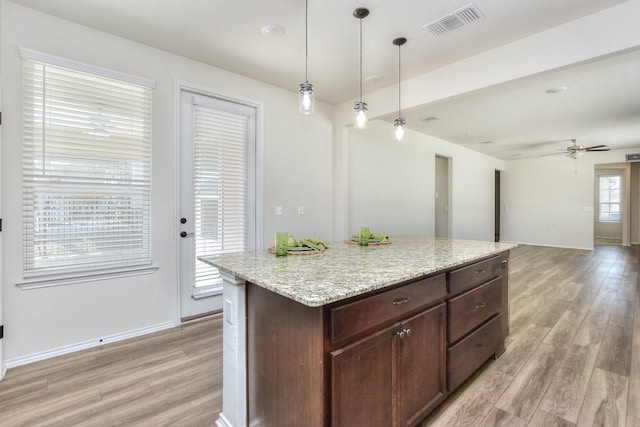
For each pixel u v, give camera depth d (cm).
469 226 758
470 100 402
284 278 139
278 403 139
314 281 134
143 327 283
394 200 538
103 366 227
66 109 244
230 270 156
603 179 1032
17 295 226
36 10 230
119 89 268
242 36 266
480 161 799
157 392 196
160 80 289
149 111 284
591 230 797
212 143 326
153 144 286
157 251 290
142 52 279
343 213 436
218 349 254
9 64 221
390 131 528
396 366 146
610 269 555
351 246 242
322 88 378
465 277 192
